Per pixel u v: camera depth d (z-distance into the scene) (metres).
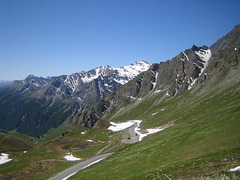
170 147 60.25
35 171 88.44
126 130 168.00
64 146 143.00
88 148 130.88
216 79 184.25
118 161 68.44
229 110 71.12
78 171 76.19
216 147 45.12
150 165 51.06
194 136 59.91
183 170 34.12
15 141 167.75
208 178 24.80
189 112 123.44
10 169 91.50
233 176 22.75
